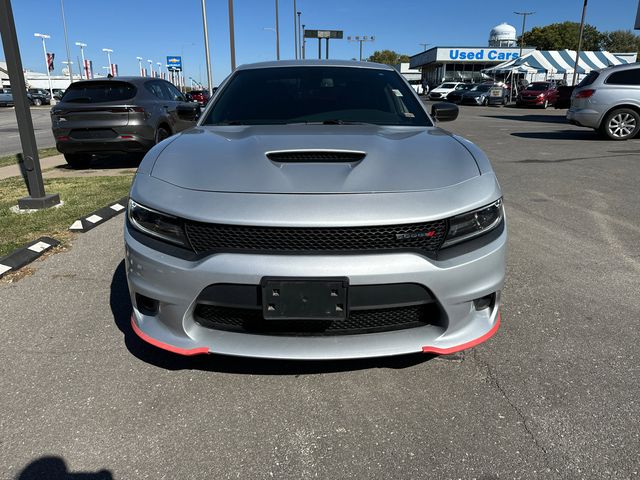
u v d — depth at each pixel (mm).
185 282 1979
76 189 6422
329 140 2451
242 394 2170
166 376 2299
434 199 2012
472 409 2068
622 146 10336
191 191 2062
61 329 2730
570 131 14008
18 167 8688
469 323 2129
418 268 1944
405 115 3229
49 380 2268
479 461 1795
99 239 4320
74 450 1852
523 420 2000
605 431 1934
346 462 1795
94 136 7914
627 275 3475
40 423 1991
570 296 3139
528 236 4355
